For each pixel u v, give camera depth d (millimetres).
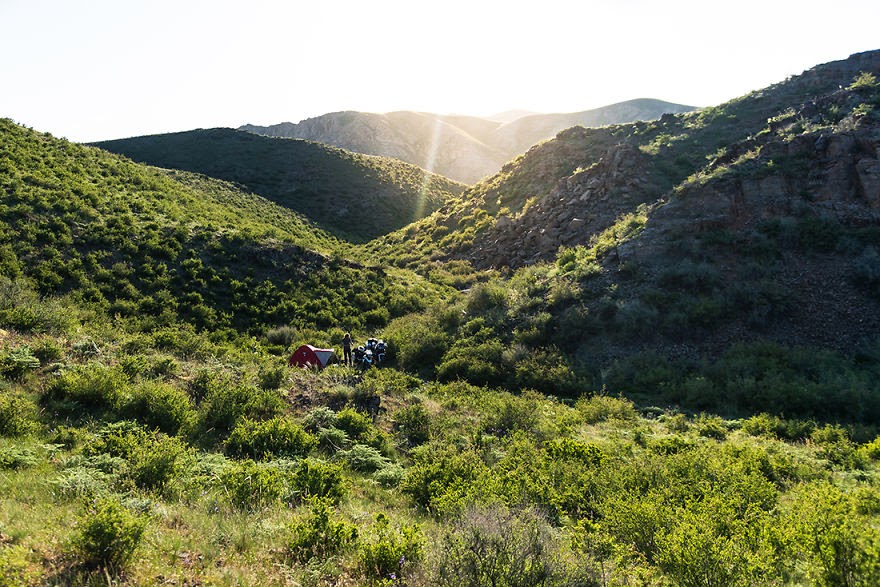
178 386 12039
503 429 13547
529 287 26703
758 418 15172
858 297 20516
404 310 29547
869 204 23250
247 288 26609
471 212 45188
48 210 25328
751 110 41469
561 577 4391
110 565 4176
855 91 30438
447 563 4449
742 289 21594
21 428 7988
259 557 4973
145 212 30250
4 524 4613
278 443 9781
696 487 8016
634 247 25328
